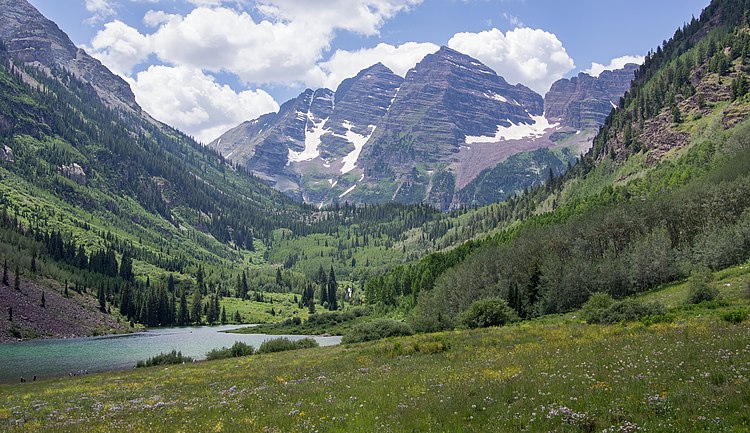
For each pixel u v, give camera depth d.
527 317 102.56
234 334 166.25
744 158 147.38
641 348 28.61
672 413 15.78
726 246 94.31
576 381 21.58
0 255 186.25
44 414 34.44
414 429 17.94
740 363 20.23
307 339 97.00
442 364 36.97
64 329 154.88
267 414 23.97
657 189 181.00
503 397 20.62
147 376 60.38
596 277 106.62
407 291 196.00
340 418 20.95
